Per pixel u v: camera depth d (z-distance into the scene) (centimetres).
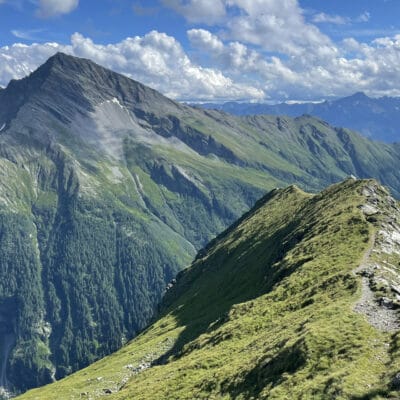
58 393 9944
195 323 12162
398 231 9669
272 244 14738
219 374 5147
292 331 5331
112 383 9794
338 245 9131
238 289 13088
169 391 5516
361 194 12925
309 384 3738
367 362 3841
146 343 12769
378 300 5553
